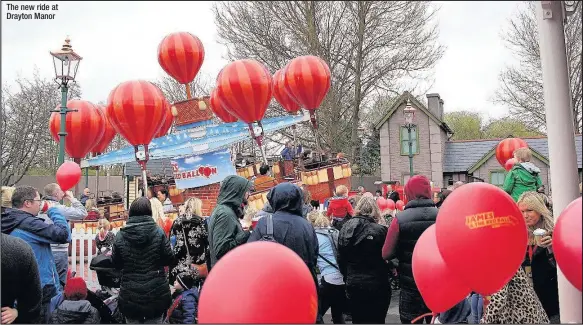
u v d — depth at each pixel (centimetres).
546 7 324
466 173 2262
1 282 315
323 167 1112
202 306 234
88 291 487
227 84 805
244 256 238
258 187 948
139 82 770
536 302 352
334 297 561
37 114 2014
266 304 225
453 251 289
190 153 1013
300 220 412
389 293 478
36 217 452
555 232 268
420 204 439
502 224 284
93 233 804
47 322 442
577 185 322
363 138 2384
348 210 747
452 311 457
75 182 747
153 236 454
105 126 934
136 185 1591
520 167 611
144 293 444
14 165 1950
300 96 923
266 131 1017
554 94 325
